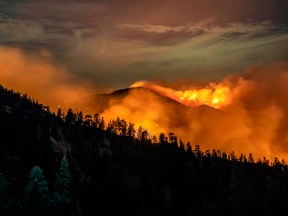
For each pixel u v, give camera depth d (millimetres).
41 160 137250
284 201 165000
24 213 82562
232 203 162875
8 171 110875
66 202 97000
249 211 158500
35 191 86500
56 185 100375
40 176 92625
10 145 140875
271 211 158500
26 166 126312
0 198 82875
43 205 87438
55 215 90562
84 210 120062
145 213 147750
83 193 129875
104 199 138875
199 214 156625
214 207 156375
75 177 140000
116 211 138375
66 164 101125
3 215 79500
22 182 103250
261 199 165750
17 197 88750
